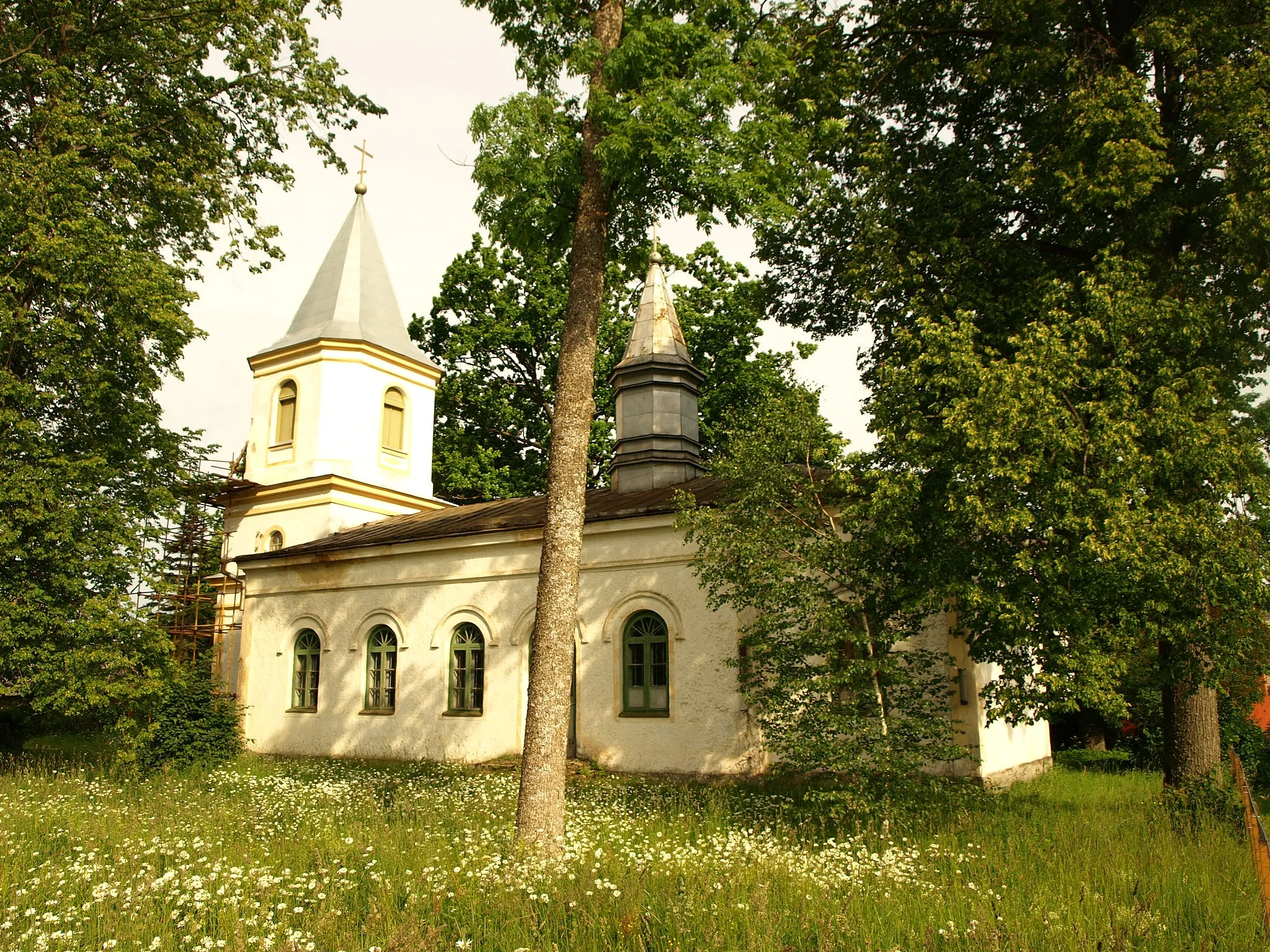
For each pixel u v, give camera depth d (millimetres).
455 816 11070
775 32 11023
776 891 7277
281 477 26016
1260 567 9625
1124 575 9570
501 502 23469
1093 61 12781
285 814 11422
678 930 6246
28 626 15336
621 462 21859
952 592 9859
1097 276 11281
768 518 11094
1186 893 7398
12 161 15969
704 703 15922
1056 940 5973
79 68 17984
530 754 9312
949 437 10125
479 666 19125
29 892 7234
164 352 18109
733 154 9578
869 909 6922
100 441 17344
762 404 11898
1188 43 11805
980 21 13938
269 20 18688
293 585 22266
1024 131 13727
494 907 6926
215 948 6004
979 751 14055
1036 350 10016
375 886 7660
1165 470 9750
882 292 13305
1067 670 9688
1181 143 12797
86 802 12320
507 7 10547
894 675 10562
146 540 17328
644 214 10727
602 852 8578
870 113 15070
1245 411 11508
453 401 34031
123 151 17031
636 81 9781
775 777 14266
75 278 15953
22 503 15727
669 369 22062
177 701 17328
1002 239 13055
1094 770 19547
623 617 17203
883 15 14633
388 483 26797
